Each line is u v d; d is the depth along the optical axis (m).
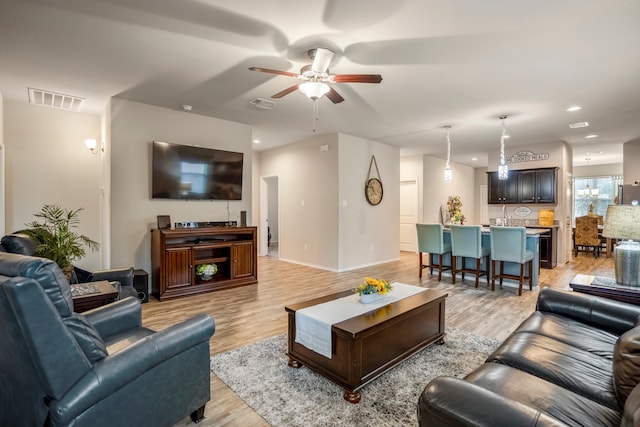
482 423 0.97
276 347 2.83
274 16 2.39
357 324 2.17
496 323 3.41
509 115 4.84
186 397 1.78
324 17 2.39
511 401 1.03
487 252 5.00
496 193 7.50
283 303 4.11
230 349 2.79
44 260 1.36
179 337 1.70
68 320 1.38
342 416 1.92
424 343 2.67
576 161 9.48
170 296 4.23
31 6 2.27
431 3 2.21
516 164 7.25
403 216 8.98
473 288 4.85
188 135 4.83
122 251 4.32
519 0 2.17
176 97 4.16
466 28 2.53
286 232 7.29
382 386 2.22
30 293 1.21
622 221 2.40
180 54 2.99
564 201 6.75
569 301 2.22
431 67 3.22
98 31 2.61
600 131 5.83
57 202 4.77
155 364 1.58
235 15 2.38
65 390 1.30
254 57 3.05
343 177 6.21
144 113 4.44
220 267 5.09
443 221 9.13
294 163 7.04
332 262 6.23
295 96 4.09
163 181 4.53
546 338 1.86
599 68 3.23
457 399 1.07
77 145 4.91
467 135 6.21
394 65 3.18
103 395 1.37
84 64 3.21
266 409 1.99
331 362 2.19
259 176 8.05
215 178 5.01
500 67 3.22
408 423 1.85
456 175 9.80
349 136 6.31
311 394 2.14
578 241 8.11
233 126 5.31
